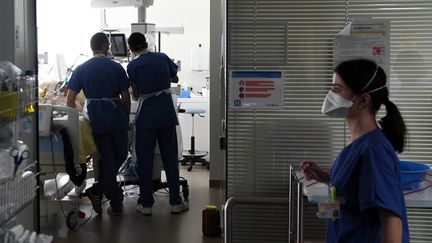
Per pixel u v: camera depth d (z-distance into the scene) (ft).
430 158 9.26
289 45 9.26
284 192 9.51
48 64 19.15
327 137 9.37
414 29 9.07
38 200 10.44
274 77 9.32
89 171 15.58
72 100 13.56
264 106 9.36
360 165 5.25
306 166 6.77
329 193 5.74
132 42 14.02
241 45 9.29
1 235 6.50
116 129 13.89
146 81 13.87
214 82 17.24
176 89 18.24
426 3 9.02
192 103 21.48
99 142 13.99
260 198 8.08
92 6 16.89
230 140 9.50
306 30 9.23
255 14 9.23
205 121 22.29
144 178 14.30
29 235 6.95
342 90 5.42
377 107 5.45
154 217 14.30
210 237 12.57
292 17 9.21
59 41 23.73
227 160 9.54
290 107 9.37
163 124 14.08
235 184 9.57
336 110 5.50
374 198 4.99
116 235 12.72
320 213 5.50
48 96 15.19
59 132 12.69
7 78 6.62
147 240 12.37
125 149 14.38
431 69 9.12
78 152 12.89
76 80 13.58
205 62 23.27
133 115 15.24
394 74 9.15
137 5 16.65
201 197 16.46
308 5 9.18
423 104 9.18
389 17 9.09
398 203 5.01
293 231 7.64
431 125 9.20
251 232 9.65
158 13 23.79
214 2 16.74
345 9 9.16
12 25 9.16
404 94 9.18
